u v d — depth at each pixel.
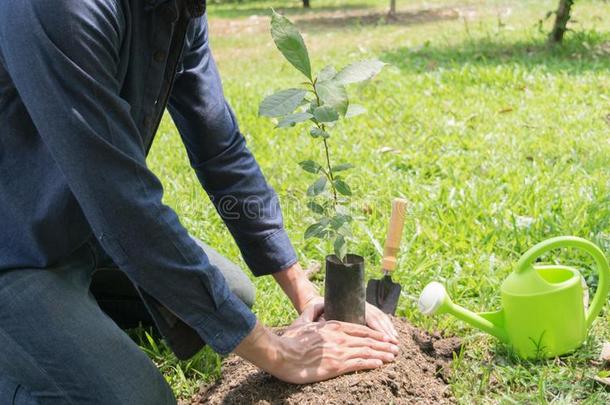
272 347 2.14
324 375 2.22
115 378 1.98
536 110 5.16
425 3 13.22
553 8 10.70
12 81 1.88
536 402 2.25
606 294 2.50
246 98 6.13
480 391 2.32
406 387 2.28
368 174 4.06
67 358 1.97
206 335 2.04
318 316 2.48
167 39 1.96
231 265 2.73
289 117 2.03
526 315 2.38
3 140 1.96
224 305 2.03
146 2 1.90
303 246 3.31
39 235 1.99
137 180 1.87
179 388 2.45
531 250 2.40
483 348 2.54
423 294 2.38
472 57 7.34
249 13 14.15
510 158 4.22
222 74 8.20
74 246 2.07
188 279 1.96
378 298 2.61
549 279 2.53
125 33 1.88
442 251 3.21
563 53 7.14
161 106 2.11
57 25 1.74
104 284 2.61
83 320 2.01
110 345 2.01
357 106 2.09
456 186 3.80
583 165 4.06
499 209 3.48
